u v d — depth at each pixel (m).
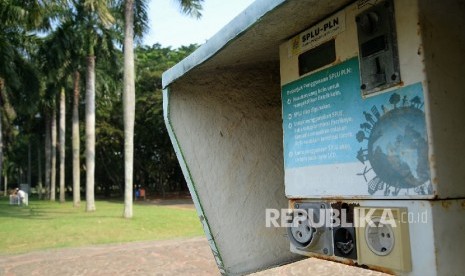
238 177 2.22
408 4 1.37
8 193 56.53
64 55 20.94
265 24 1.60
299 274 6.04
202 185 2.07
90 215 17.47
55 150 33.94
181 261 7.85
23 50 21.55
